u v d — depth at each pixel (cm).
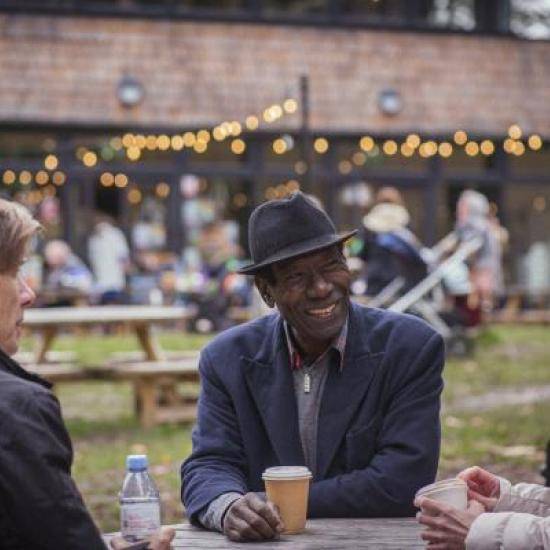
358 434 480
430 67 2973
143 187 2789
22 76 2717
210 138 2806
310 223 469
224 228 2664
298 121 2820
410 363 484
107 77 2761
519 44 3045
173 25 2817
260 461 486
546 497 442
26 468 343
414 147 2934
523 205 3095
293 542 420
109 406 1509
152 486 409
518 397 1493
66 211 2739
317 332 471
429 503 411
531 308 2980
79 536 348
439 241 2998
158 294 2505
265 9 2884
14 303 382
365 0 2952
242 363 490
